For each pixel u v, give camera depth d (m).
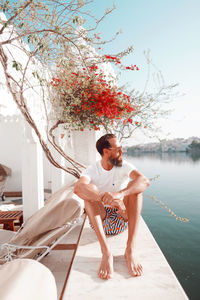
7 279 0.82
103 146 2.02
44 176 8.86
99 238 1.78
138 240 2.32
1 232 3.14
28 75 3.54
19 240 2.48
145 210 12.73
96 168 2.12
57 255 3.55
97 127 4.80
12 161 8.91
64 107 4.30
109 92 4.19
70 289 1.53
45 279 0.90
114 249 2.08
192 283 5.57
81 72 4.03
